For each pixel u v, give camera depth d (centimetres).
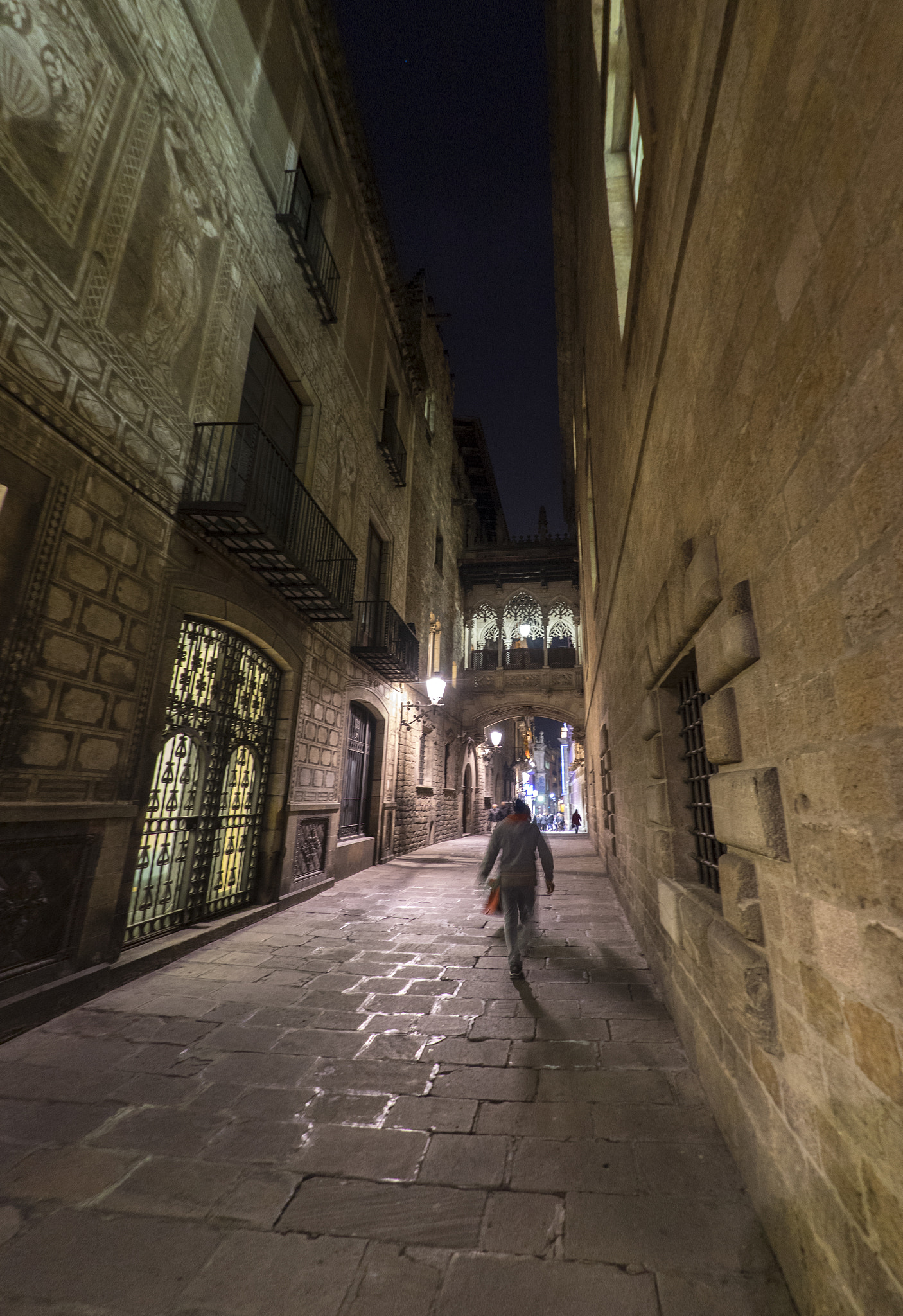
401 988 442
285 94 821
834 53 130
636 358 426
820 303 145
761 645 195
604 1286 174
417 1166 233
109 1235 195
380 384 1298
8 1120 264
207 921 602
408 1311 166
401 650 1229
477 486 2872
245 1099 285
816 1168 156
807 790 161
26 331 380
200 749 605
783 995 183
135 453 487
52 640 396
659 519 369
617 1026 371
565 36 764
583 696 2309
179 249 559
